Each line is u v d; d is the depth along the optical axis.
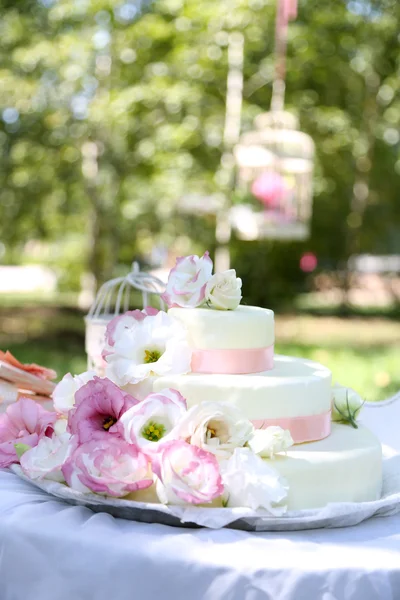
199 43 9.63
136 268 2.76
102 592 1.49
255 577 1.45
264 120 8.34
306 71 11.42
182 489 1.59
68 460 1.71
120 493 1.64
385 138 14.12
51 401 2.52
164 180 10.75
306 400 1.87
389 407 2.69
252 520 1.62
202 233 13.03
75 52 9.81
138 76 10.27
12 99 10.41
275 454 1.76
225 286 2.01
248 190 8.55
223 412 1.68
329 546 1.58
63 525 1.60
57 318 12.52
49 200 12.73
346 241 14.77
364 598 1.46
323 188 12.63
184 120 10.50
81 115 10.75
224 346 1.92
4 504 1.72
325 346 10.00
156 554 1.49
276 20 8.74
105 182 11.71
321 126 11.87
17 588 1.57
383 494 1.97
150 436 1.68
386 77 12.59
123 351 1.88
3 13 10.45
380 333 11.72
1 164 11.57
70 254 15.52
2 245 14.16
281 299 15.05
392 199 15.25
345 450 1.83
